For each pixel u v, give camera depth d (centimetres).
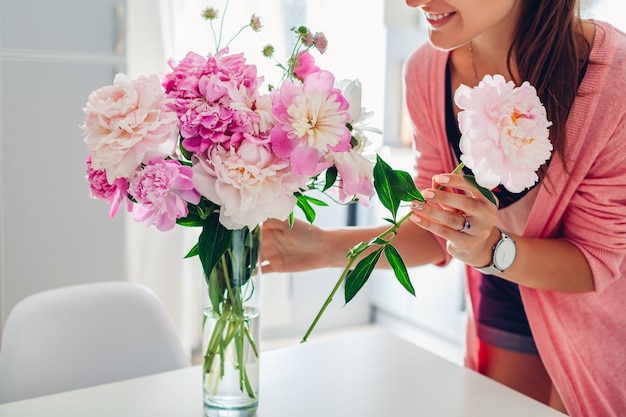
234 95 82
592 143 117
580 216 122
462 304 301
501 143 78
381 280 349
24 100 247
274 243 127
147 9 260
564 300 127
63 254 260
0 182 249
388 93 317
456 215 97
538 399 141
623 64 114
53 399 108
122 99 81
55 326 131
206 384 98
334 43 302
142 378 116
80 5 249
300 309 334
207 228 90
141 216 86
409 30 319
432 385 115
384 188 89
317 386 113
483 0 105
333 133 82
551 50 116
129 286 140
